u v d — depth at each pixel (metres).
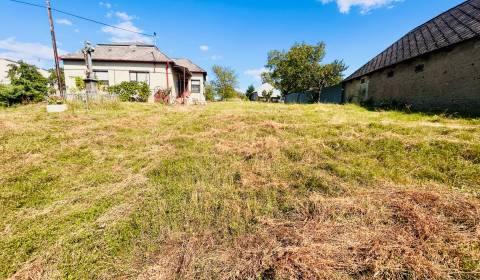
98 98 9.46
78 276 1.80
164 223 2.38
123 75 15.34
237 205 2.61
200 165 3.70
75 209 2.60
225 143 4.82
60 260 1.92
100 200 2.78
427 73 9.12
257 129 5.84
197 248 2.04
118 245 2.09
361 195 2.71
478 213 2.23
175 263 1.91
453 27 8.70
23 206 2.67
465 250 1.82
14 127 5.67
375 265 1.72
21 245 2.09
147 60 15.07
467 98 7.41
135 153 4.34
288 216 2.47
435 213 2.30
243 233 2.22
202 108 10.68
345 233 2.12
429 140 4.23
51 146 4.60
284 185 3.05
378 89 12.80
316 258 1.83
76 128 5.88
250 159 3.98
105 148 4.59
